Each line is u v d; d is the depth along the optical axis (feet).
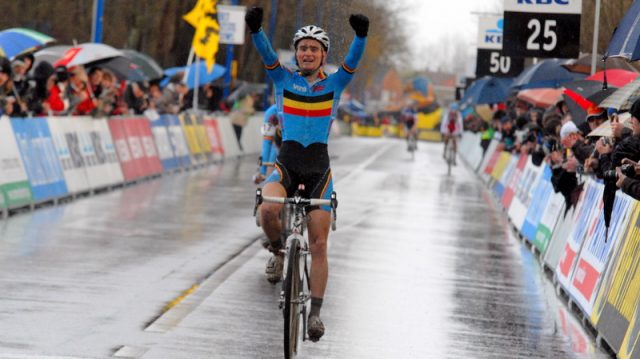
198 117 244.63
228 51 317.01
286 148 61.72
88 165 154.40
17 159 126.31
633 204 69.41
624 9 164.76
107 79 163.12
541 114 141.90
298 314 60.18
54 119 142.41
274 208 63.05
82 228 114.01
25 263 88.28
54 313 68.74
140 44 309.63
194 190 172.96
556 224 104.27
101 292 77.25
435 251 113.60
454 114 274.98
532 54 136.05
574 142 93.91
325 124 61.52
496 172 213.46
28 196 127.95
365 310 76.95
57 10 286.25
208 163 246.68
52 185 137.18
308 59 61.21
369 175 246.88
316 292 59.77
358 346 64.90
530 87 167.63
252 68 375.04
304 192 61.98
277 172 61.67
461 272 99.60
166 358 58.59
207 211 139.74
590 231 83.41
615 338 65.05
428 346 66.23
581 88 108.17
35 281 80.02
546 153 117.19
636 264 64.44
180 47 316.81
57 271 85.30
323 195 61.11
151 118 190.90
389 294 84.43
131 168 179.22
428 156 395.75
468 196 199.52
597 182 85.81
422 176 256.73
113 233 111.24
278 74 61.52
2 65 128.16
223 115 283.79
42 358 56.80
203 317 70.49
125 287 79.87
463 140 422.82
